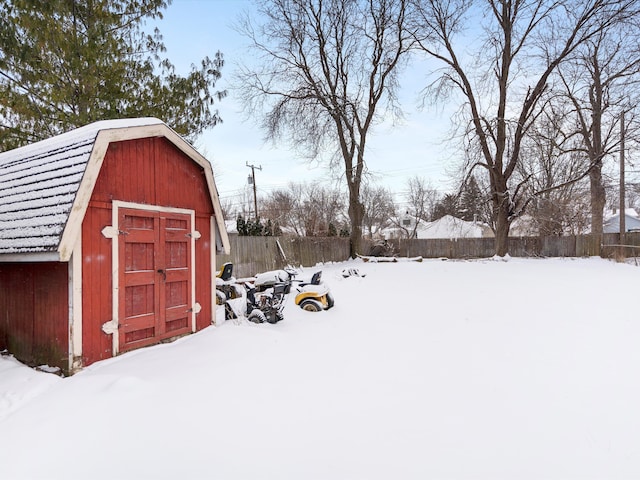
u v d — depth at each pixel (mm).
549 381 3711
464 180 17703
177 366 3771
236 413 2906
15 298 4281
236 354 4203
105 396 3033
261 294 6516
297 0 17531
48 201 3893
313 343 5016
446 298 8523
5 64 7355
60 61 8141
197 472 2197
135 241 4445
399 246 21500
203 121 9930
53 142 5125
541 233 21562
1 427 2654
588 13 15297
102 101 8617
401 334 5586
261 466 2266
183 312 5082
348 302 8195
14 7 7340
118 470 2205
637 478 2184
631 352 4582
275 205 37969
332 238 18625
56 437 2506
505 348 4836
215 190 5637
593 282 10367
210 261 5699
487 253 20359
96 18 8609
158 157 4809
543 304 7629
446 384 3633
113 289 4152
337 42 18922
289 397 3246
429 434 2674
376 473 2215
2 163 5637
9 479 2121
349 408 3072
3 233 4070
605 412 3037
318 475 2188
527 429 2762
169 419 2766
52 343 3877
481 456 2404
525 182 17125
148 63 9477
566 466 2307
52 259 3562
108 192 4148
